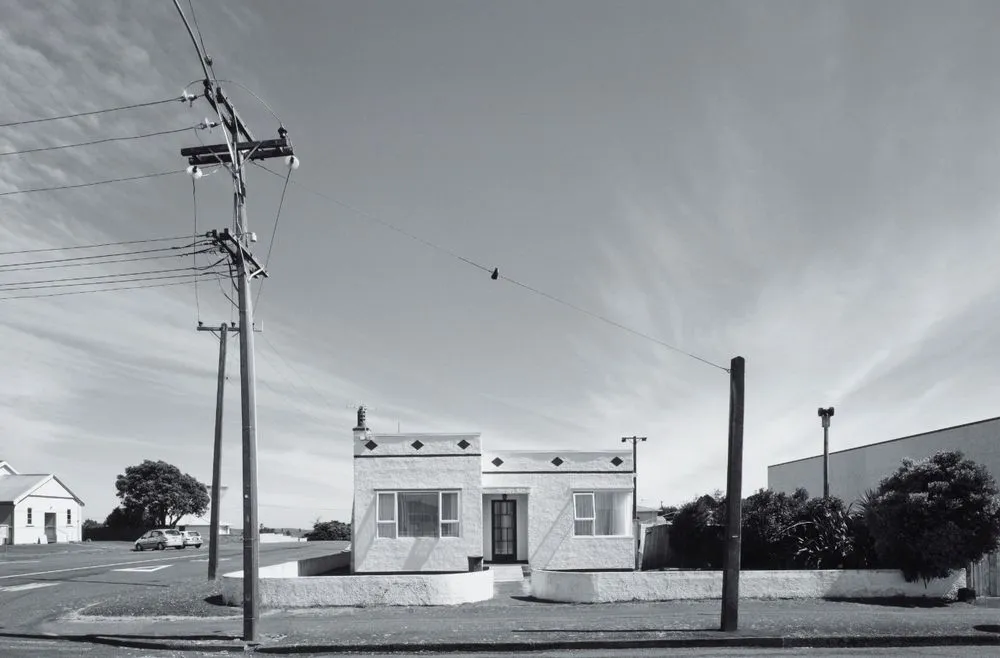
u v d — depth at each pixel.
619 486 27.78
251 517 16.50
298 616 19.42
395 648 15.36
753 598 21.20
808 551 23.25
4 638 16.94
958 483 20.94
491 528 28.55
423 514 26.88
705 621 17.44
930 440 29.64
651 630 16.38
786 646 15.33
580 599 21.28
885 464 33.22
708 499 28.06
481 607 20.59
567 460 28.02
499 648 15.28
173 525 74.00
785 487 45.78
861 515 24.16
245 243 17.27
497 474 27.81
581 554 27.45
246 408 16.81
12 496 60.41
